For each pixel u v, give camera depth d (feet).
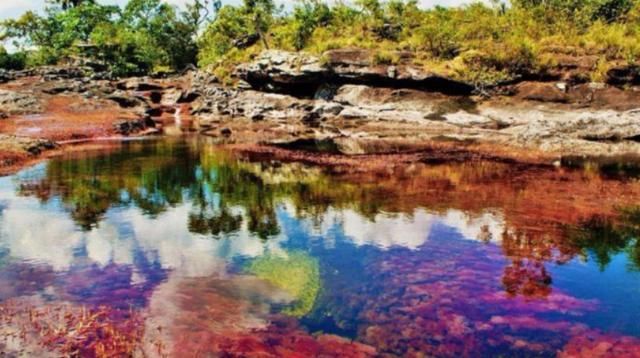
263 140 108.58
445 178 68.39
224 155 88.38
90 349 25.13
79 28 278.87
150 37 268.62
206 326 27.78
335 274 35.50
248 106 156.25
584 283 34.24
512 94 127.03
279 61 154.20
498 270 36.45
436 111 128.67
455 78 131.03
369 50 144.87
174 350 25.23
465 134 113.91
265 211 51.98
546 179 67.10
